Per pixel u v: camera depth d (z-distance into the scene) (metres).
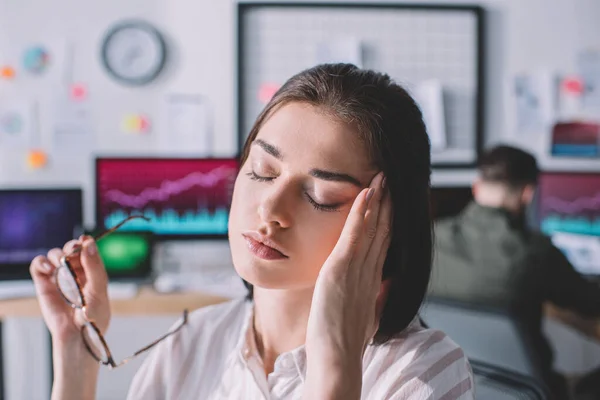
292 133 0.49
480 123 2.52
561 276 1.67
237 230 0.50
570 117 2.57
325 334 0.46
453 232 1.71
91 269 0.63
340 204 0.49
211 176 2.12
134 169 2.09
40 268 0.64
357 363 0.46
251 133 0.54
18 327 2.46
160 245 2.24
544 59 2.55
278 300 0.54
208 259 2.29
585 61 2.56
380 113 0.50
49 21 2.39
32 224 2.02
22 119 2.40
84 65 2.41
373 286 0.49
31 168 2.41
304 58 2.46
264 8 2.44
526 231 1.72
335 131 0.49
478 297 1.64
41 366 2.48
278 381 0.54
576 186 2.24
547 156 2.58
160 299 1.80
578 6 2.54
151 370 0.66
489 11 2.52
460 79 2.51
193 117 2.45
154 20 2.43
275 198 0.47
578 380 1.67
